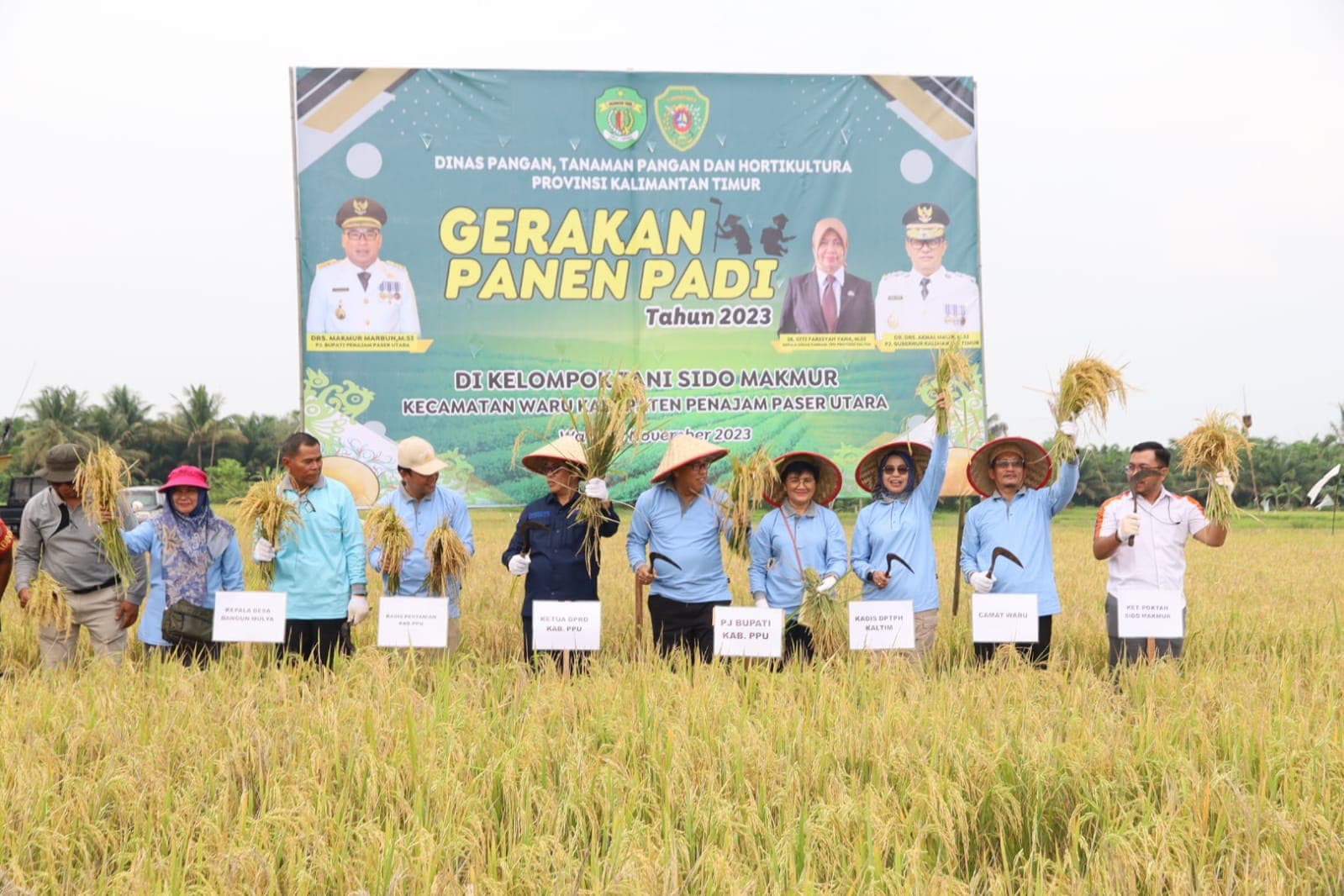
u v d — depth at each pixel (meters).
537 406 12.54
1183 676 7.04
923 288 12.84
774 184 12.75
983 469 8.23
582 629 7.38
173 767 5.30
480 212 12.47
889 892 4.00
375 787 4.84
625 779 4.91
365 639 9.77
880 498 8.19
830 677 6.75
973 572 7.82
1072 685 6.42
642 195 12.64
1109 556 7.92
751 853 4.41
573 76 12.59
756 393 12.72
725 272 12.71
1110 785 4.85
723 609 7.23
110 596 8.13
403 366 12.38
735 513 7.89
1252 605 11.37
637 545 8.05
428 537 8.03
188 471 7.82
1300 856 4.34
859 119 12.80
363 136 12.33
